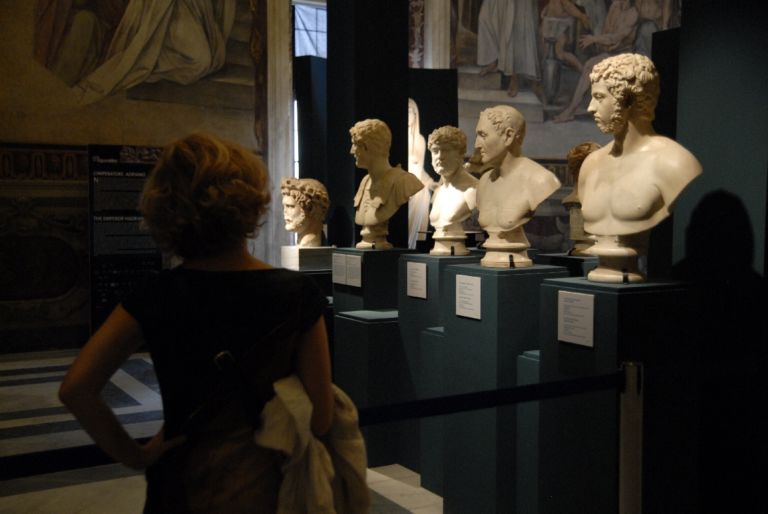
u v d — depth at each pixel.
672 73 7.07
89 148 9.29
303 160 11.70
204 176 1.70
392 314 5.73
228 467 1.76
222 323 1.74
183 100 10.44
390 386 5.45
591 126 14.62
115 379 7.60
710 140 3.93
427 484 4.96
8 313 9.41
